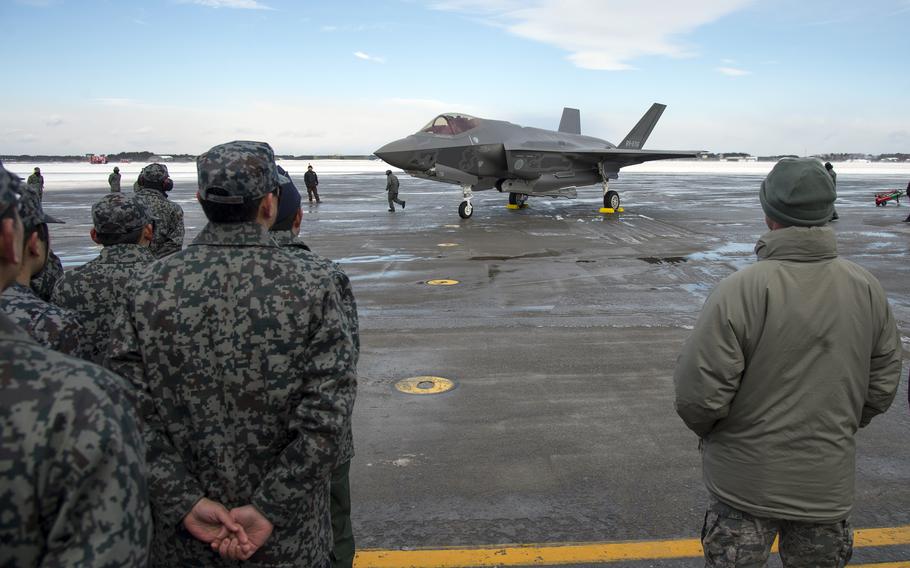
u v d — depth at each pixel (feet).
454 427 15.72
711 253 43.09
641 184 151.94
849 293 6.93
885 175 230.48
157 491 5.99
